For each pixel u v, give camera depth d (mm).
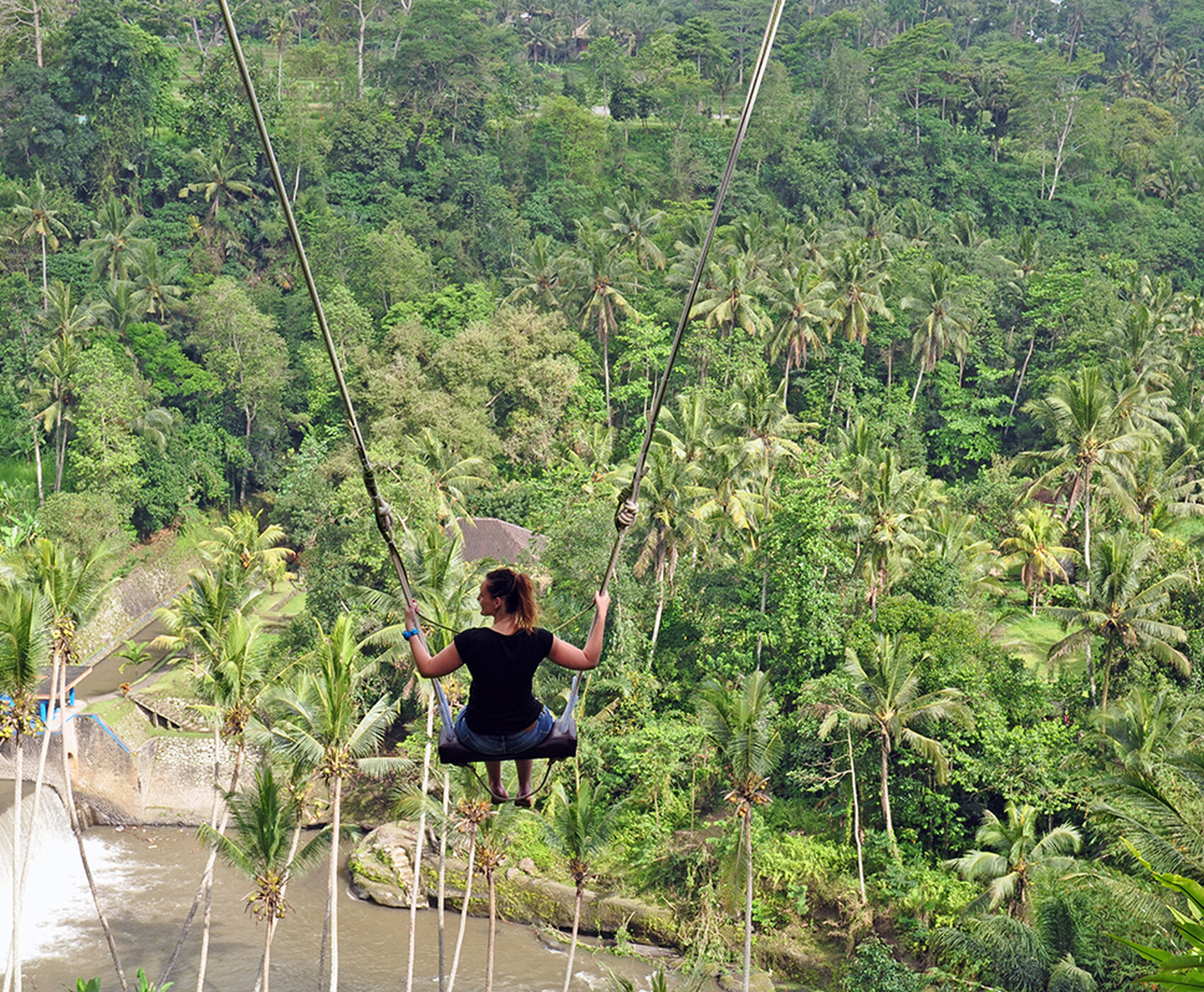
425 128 146125
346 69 158000
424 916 57469
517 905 57094
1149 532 68875
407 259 118125
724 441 77875
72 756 64875
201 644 56406
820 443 106938
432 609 48062
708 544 73812
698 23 191125
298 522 81062
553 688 62156
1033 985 44000
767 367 106062
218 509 104562
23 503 89562
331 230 122375
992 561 79250
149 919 55656
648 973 52531
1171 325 117188
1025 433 115375
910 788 54719
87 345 98062
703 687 52750
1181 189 172375
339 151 139125
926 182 159375
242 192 130875
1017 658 61000
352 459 85938
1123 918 43062
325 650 42781
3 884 56688
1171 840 28938
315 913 57469
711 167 155250
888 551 64500
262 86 133125
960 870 49219
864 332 110000
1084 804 50562
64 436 93812
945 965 48625
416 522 70375
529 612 7023
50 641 42938
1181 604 63469
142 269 111438
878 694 53375
